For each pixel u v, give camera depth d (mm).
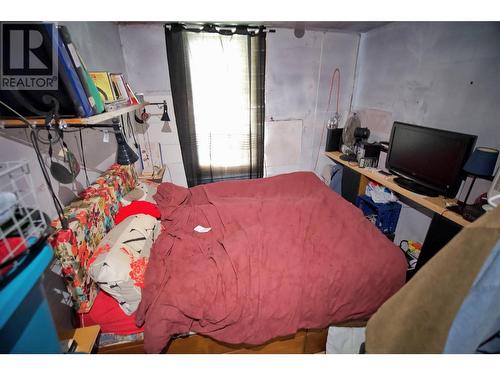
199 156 2963
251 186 2523
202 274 1323
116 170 1917
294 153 3324
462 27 1850
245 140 3002
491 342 555
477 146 1810
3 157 933
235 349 1368
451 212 1664
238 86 2754
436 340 535
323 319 1319
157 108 2713
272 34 2721
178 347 1296
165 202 2072
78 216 1232
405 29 2365
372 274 1402
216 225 1828
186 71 2586
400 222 2566
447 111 2018
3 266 489
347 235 1691
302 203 2043
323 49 2938
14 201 633
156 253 1493
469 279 500
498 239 473
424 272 569
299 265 1407
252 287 1274
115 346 1233
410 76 2352
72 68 939
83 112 988
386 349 603
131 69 2529
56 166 1087
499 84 1655
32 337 617
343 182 2971
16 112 854
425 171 1993
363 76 3035
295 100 3078
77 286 1139
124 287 1192
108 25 2145
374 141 2900
